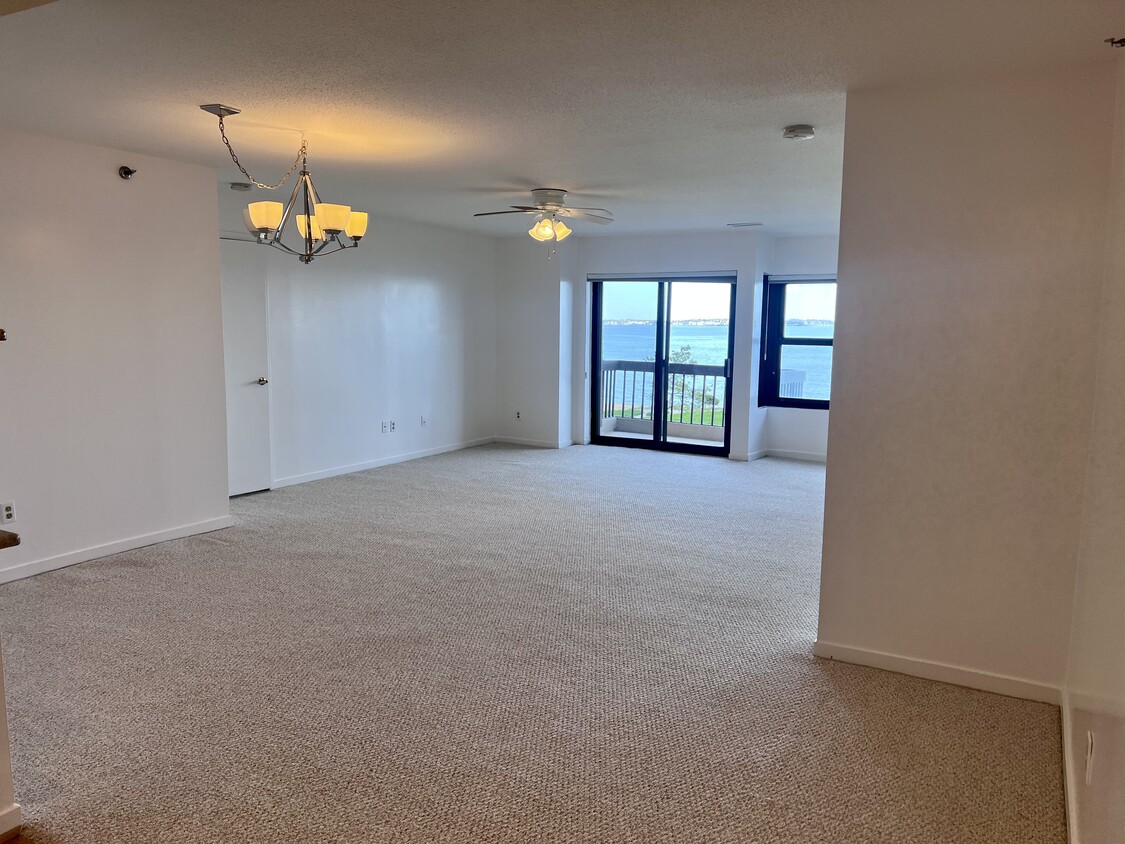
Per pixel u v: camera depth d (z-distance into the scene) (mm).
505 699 2811
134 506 4543
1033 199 2725
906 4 2162
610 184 5031
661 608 3727
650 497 6051
